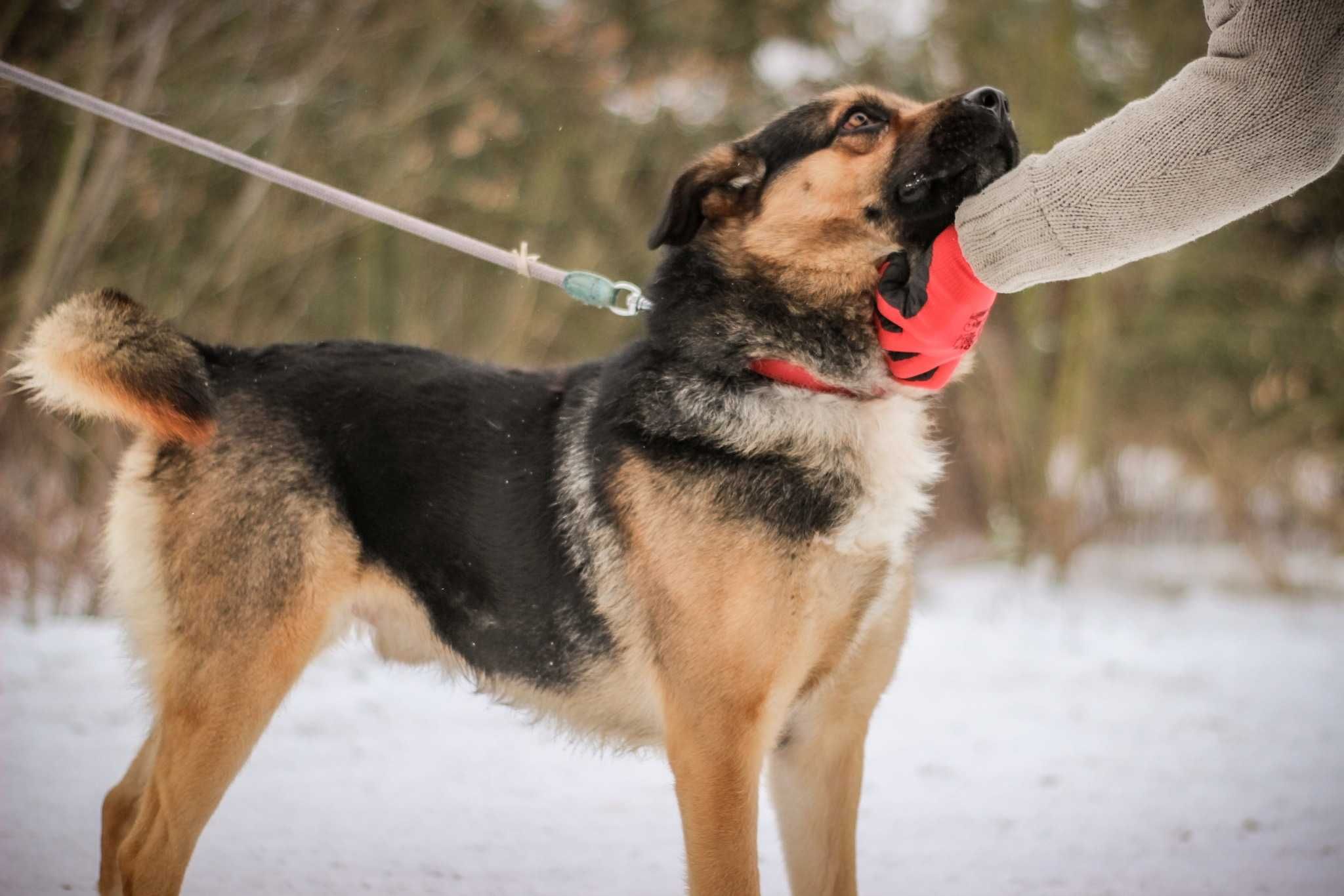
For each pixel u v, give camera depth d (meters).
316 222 11.31
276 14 11.01
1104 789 5.28
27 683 6.48
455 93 11.62
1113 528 14.82
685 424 3.34
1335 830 4.67
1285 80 2.59
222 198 11.02
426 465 3.68
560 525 3.50
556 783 5.32
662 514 3.29
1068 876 4.11
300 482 3.68
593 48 12.84
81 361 3.55
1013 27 13.57
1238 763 5.77
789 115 3.63
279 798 4.90
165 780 3.58
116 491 3.95
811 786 3.54
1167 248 2.87
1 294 9.94
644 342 3.59
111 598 3.96
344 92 11.68
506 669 3.66
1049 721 6.71
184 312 10.34
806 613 3.22
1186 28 13.55
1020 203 2.90
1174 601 12.10
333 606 3.71
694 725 3.20
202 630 3.64
